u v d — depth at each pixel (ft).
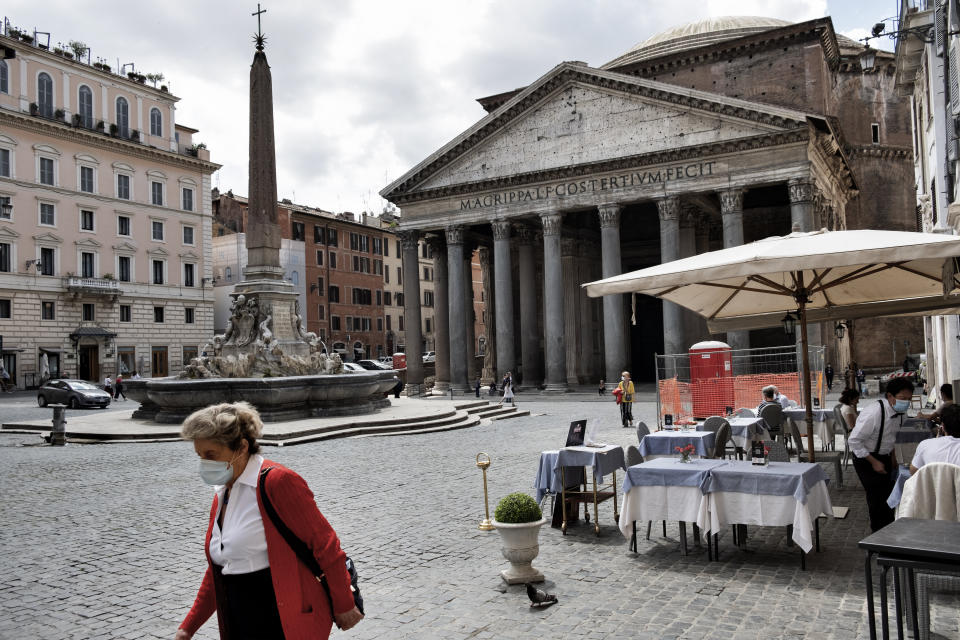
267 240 75.25
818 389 65.26
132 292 180.96
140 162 183.93
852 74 168.66
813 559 25.75
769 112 117.39
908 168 170.71
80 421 75.97
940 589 15.62
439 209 149.28
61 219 167.53
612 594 22.81
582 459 31.07
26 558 27.89
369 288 254.27
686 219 141.08
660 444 39.81
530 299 155.84
